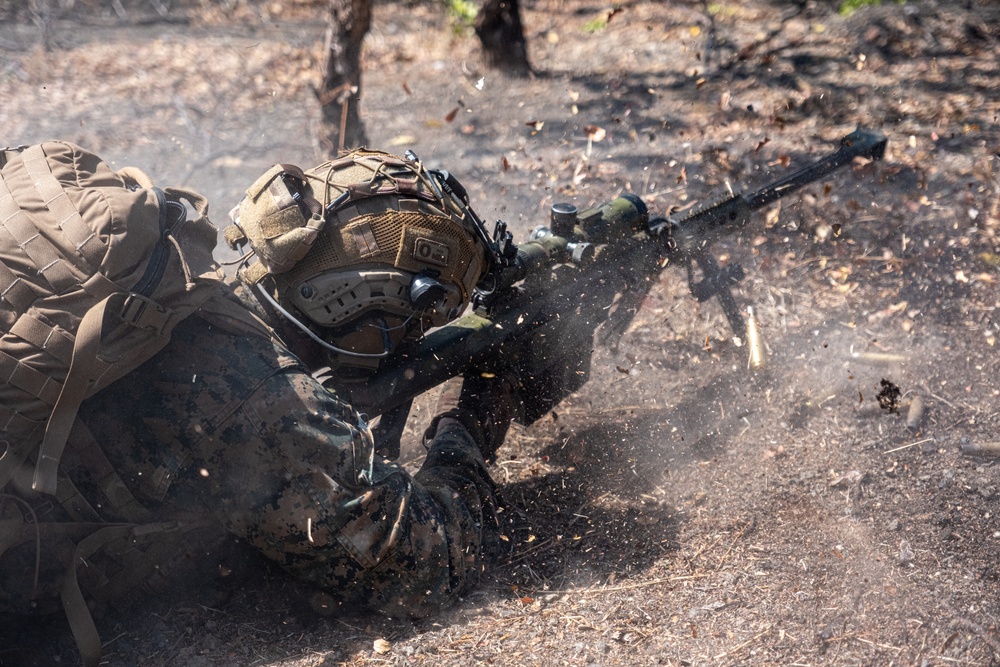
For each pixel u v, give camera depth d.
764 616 3.76
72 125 10.38
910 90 10.13
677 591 3.93
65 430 3.10
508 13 11.35
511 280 4.18
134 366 3.25
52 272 3.10
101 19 14.80
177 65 12.49
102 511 3.49
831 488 4.60
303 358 3.76
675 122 9.64
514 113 10.23
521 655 3.57
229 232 3.71
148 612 3.82
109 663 3.58
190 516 3.57
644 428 5.20
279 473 3.40
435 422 4.34
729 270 5.36
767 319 6.06
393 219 3.51
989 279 6.28
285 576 3.94
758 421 5.18
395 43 13.38
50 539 3.38
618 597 3.90
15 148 3.53
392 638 3.66
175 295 3.27
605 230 4.61
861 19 12.49
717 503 4.54
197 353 3.40
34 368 3.09
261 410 3.37
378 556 3.51
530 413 4.73
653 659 3.55
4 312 3.11
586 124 9.73
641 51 12.34
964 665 3.51
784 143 8.83
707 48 11.83
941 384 5.37
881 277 6.42
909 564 4.06
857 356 5.61
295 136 9.76
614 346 5.86
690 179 8.09
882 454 4.84
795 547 4.20
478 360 4.26
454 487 3.98
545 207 7.70
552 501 4.60
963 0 12.66
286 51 12.96
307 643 3.66
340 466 3.42
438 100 10.84
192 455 3.40
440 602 3.73
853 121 9.31
